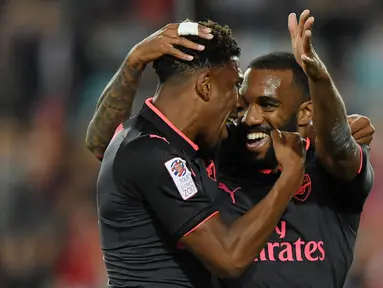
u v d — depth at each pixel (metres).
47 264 22.58
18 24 25.72
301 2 25.45
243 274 10.84
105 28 25.88
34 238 22.84
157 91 10.52
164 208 9.93
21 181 23.84
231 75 10.38
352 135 11.23
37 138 24.67
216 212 9.96
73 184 23.86
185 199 9.88
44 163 24.22
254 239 9.80
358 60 25.58
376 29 25.62
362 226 22.91
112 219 10.35
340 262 11.07
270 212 9.88
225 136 10.93
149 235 10.24
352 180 10.93
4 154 24.30
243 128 11.10
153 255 10.26
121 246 10.35
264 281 10.83
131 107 11.58
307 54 9.91
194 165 10.34
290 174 10.07
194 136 10.35
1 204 23.34
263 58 11.19
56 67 25.53
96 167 24.14
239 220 9.91
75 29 25.77
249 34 25.22
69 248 22.62
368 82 25.45
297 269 10.87
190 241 9.87
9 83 25.38
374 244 22.62
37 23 25.75
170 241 10.23
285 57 11.11
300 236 10.95
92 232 22.77
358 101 25.25
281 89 10.92
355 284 22.08
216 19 24.92
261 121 10.97
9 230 23.03
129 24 25.94
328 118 10.27
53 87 25.45
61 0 25.92
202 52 10.16
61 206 23.44
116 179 10.15
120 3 26.11
